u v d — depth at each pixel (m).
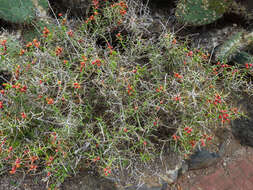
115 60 1.92
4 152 1.69
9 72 1.94
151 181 1.98
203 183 2.23
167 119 2.00
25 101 1.77
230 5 2.56
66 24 2.16
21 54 1.79
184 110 1.87
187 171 2.28
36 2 2.19
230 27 2.62
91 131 1.90
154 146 2.05
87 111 1.86
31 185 1.87
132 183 1.94
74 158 1.78
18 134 1.82
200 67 2.12
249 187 2.24
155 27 2.50
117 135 1.74
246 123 2.48
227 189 2.21
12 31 2.25
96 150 1.89
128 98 1.84
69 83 1.75
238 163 2.39
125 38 2.36
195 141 1.97
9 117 1.73
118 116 1.79
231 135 2.51
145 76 2.05
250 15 2.57
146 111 1.90
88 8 2.35
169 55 2.02
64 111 1.78
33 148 1.69
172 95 1.82
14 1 2.12
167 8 2.63
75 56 1.93
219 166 2.36
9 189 1.84
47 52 1.83
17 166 1.55
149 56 2.08
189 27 2.57
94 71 1.85
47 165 1.69
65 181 1.91
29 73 1.79
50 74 1.80
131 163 1.88
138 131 2.02
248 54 2.43
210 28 2.62
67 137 1.68
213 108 1.99
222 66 2.11
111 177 1.93
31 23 2.19
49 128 1.79
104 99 1.93
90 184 1.92
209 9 2.34
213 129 2.40
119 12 2.10
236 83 2.14
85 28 2.13
